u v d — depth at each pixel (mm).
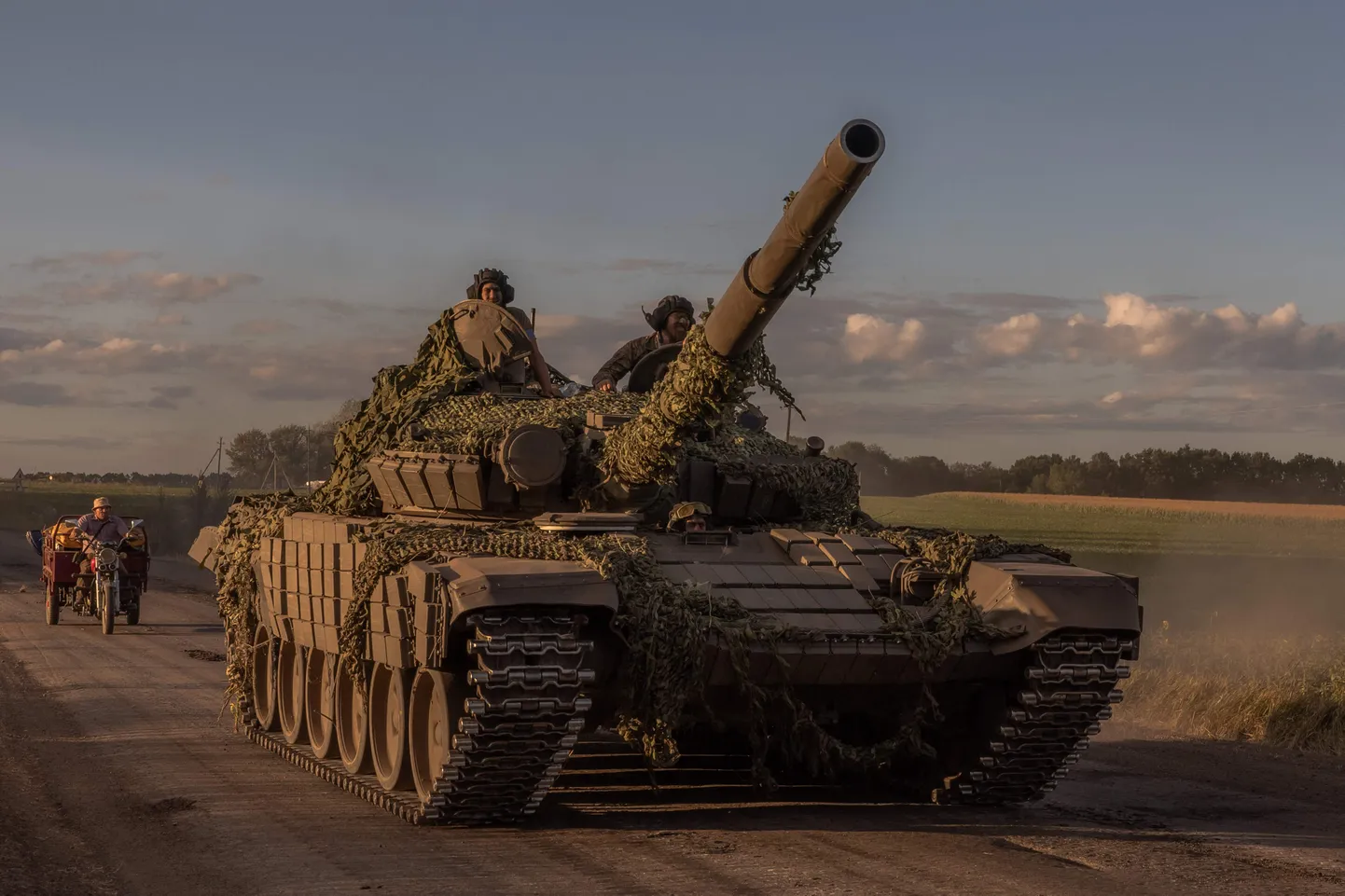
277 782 11812
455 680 9773
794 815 10516
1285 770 12430
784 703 10414
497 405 12438
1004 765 10680
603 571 9445
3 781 11320
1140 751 13344
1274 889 8258
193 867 8656
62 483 152375
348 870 8602
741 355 9250
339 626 11398
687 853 9102
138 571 25375
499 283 14227
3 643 22328
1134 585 10688
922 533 11750
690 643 9625
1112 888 8234
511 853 9102
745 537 11398
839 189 7461
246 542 14664
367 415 13242
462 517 11562
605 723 10492
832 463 12867
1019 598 10156
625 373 14750
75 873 8438
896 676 10234
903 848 9297
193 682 17938
